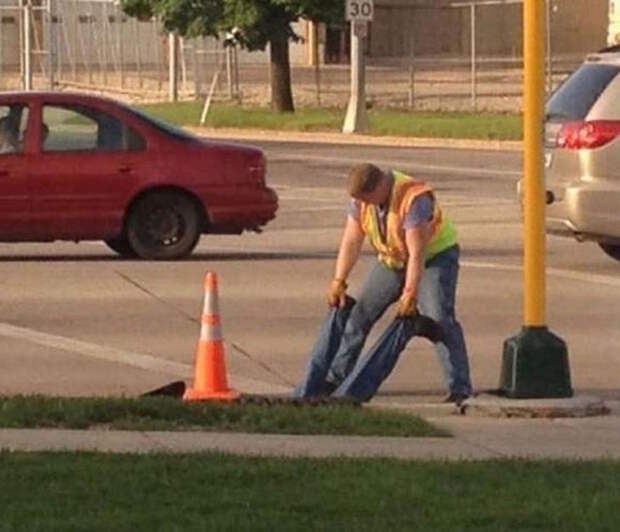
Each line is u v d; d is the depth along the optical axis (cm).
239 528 1670
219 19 9850
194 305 3572
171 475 1923
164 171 4191
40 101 4153
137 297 3675
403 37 14712
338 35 14500
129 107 4238
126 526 1675
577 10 14962
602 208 3966
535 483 1903
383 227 2536
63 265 4159
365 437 2269
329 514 1742
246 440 2217
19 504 1772
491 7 14862
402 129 8981
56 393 2702
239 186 4228
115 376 2862
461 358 2597
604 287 3862
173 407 2381
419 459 2073
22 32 11975
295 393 2611
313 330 3294
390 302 2578
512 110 9894
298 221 5266
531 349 2512
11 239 4147
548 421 2441
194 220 4228
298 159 7744
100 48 12781
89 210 4159
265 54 14200
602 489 1873
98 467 1966
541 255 2500
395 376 2880
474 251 4478
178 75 11494
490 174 6862
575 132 3988
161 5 9894
